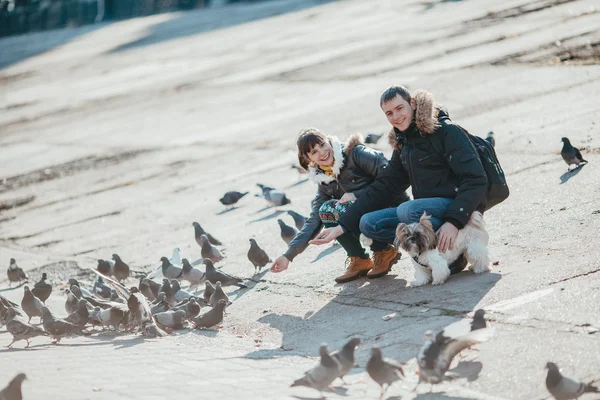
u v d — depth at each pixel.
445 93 23.78
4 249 18.84
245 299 11.49
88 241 17.86
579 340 7.35
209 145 25.77
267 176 19.94
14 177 27.61
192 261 14.30
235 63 43.62
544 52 26.17
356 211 10.03
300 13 62.06
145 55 59.25
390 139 9.82
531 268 9.45
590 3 33.66
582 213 11.28
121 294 11.80
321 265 12.07
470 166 9.20
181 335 10.35
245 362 8.61
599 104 18.06
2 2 117.25
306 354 8.70
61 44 85.12
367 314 9.41
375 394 7.13
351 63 34.22
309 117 25.91
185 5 93.62
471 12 39.22
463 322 7.16
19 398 7.04
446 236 9.23
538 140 16.36
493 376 7.05
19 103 47.88
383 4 53.75
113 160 27.02
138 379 8.13
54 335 10.62
